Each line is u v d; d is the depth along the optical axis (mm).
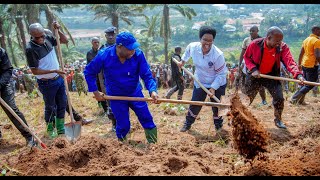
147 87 5219
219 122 6402
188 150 4879
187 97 11500
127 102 5477
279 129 6402
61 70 5977
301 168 4105
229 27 97188
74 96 11570
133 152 4828
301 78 5977
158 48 50656
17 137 6559
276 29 5816
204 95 6281
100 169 4414
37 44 5969
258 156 4320
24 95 12633
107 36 6629
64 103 6531
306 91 8156
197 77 6273
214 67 6090
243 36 91562
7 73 5746
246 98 5773
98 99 5293
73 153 4660
